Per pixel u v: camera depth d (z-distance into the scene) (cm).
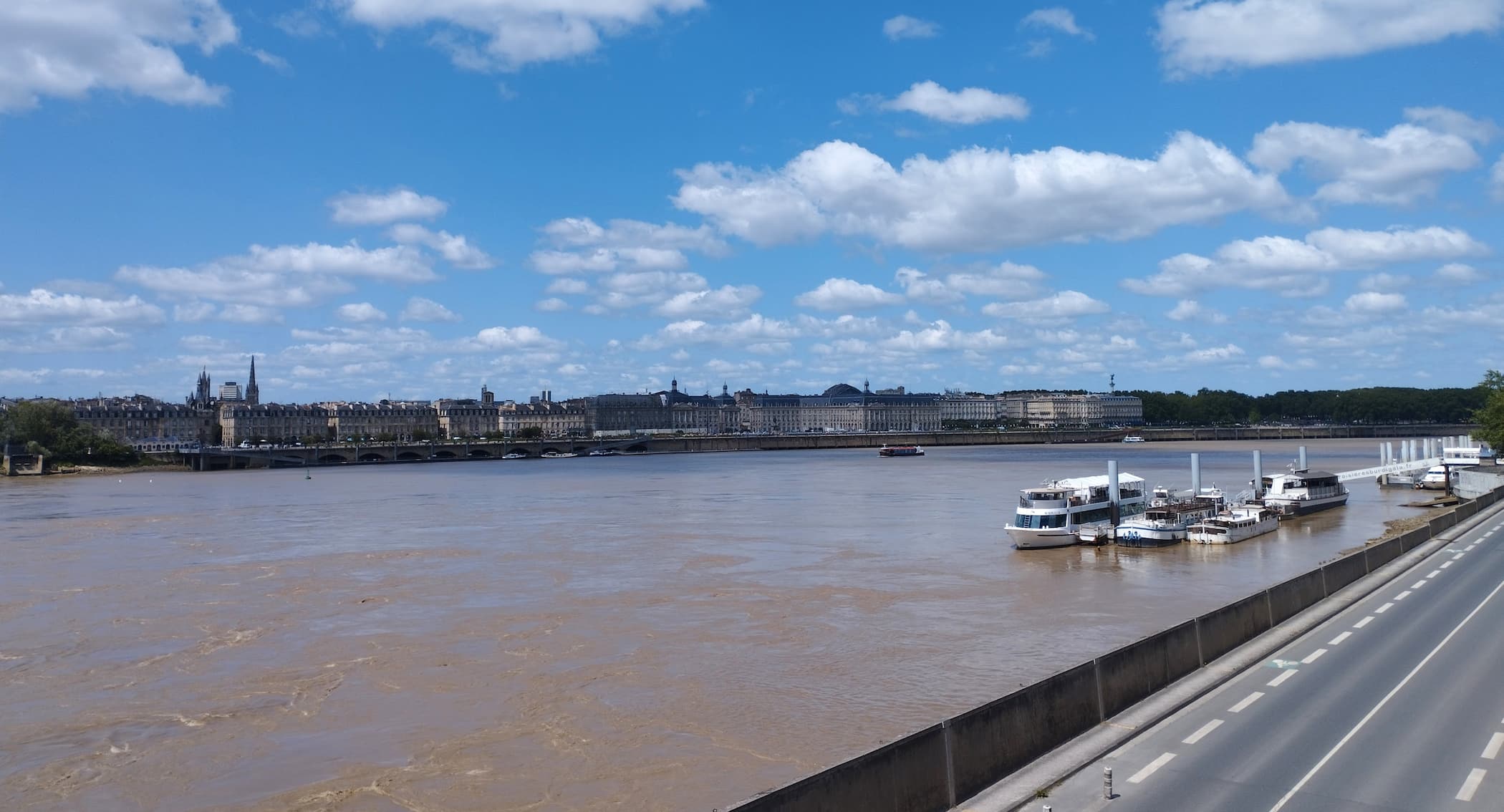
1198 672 5356
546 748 5972
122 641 8725
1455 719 4531
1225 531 14050
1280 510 16850
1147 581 11119
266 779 5606
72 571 12412
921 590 10631
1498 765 3959
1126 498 15488
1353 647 5941
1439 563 9312
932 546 14025
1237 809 3575
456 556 13512
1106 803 3669
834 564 12438
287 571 12338
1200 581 11106
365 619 9475
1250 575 11525
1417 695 4903
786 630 8788
